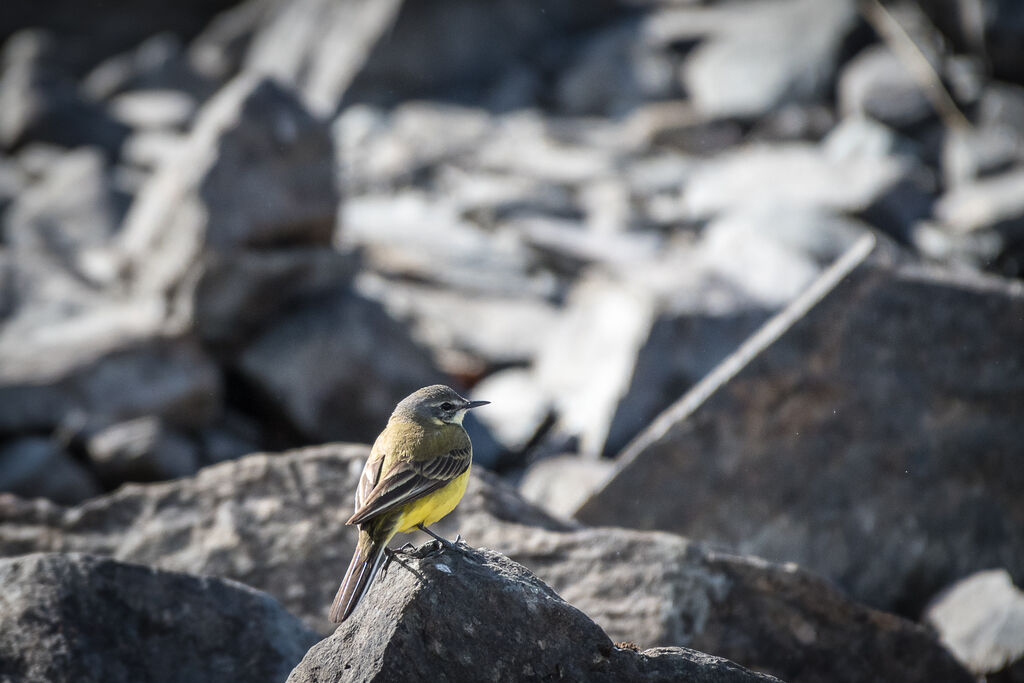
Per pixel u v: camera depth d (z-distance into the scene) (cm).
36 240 2259
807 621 848
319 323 1686
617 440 1498
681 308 1556
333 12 3441
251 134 1700
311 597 878
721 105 2838
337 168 1800
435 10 3291
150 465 1464
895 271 1145
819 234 1955
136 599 739
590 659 622
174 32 3981
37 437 1500
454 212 2344
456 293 2020
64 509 902
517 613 620
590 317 1762
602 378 1600
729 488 1120
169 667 724
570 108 3139
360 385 1655
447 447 690
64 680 688
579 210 2345
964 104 2484
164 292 1709
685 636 838
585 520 1114
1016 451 1132
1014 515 1127
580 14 3447
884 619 855
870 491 1129
